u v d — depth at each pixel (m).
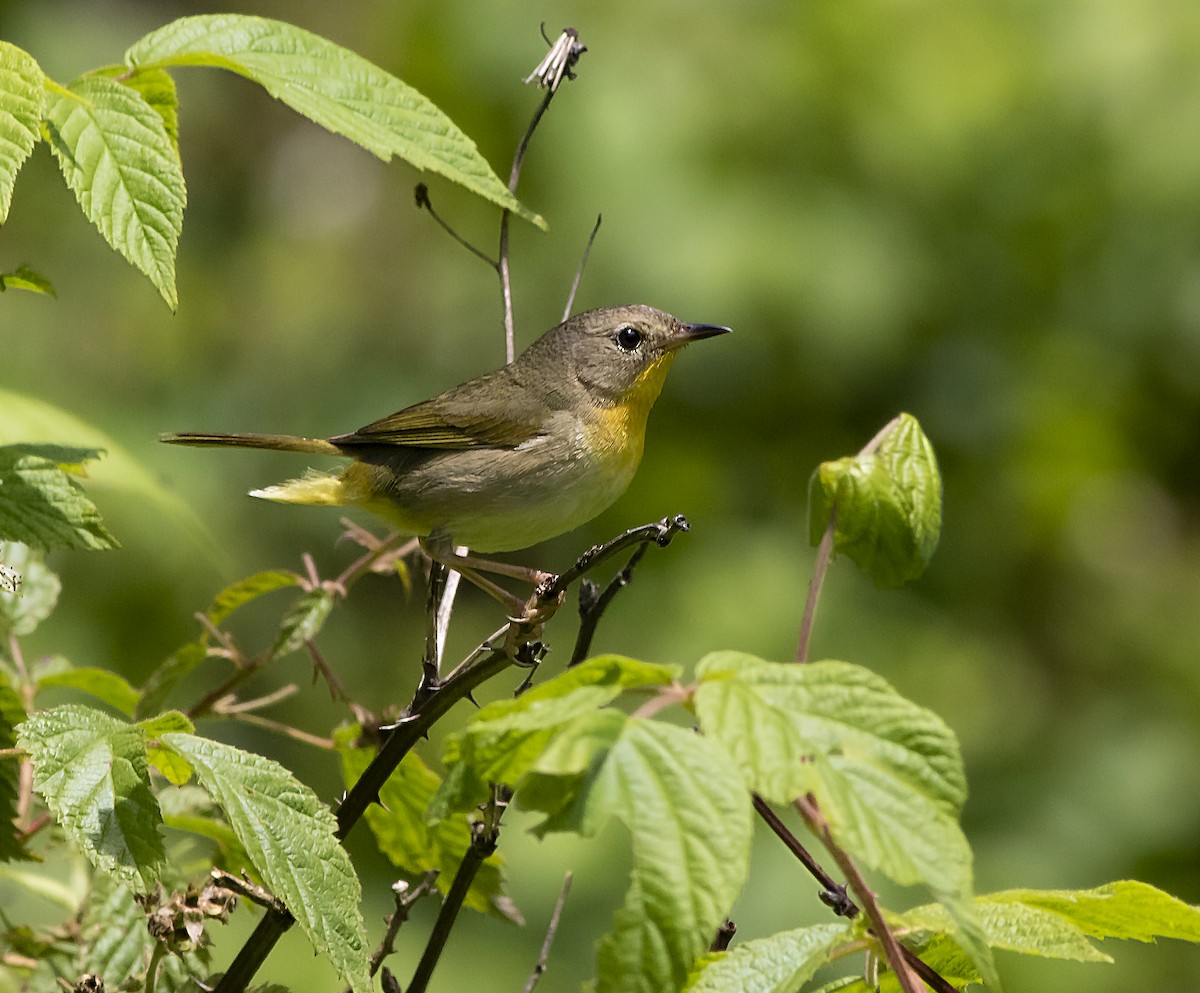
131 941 4.92
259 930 4.21
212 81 18.30
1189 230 13.34
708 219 13.08
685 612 12.88
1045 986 11.34
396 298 15.96
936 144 13.54
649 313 7.72
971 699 13.00
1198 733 13.20
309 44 4.89
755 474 13.82
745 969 3.53
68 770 3.85
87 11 16.67
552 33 13.53
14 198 15.69
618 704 8.73
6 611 5.48
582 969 11.12
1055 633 13.91
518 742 3.19
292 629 5.75
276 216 17.42
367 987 3.70
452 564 6.88
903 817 3.00
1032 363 13.82
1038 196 13.53
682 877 2.82
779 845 11.05
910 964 3.78
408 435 7.33
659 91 13.42
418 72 13.91
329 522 14.23
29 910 7.54
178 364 15.64
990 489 14.09
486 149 13.69
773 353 13.34
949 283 13.77
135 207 4.14
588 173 13.20
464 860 4.26
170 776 4.19
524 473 7.32
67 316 15.43
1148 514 14.29
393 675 13.98
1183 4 13.37
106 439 6.18
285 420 15.40
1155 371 13.85
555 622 13.16
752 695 3.13
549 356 7.59
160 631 12.55
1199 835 12.52
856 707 3.13
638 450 7.80
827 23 13.54
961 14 13.50
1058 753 13.02
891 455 4.43
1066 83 13.36
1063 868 12.19
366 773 4.32
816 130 13.52
